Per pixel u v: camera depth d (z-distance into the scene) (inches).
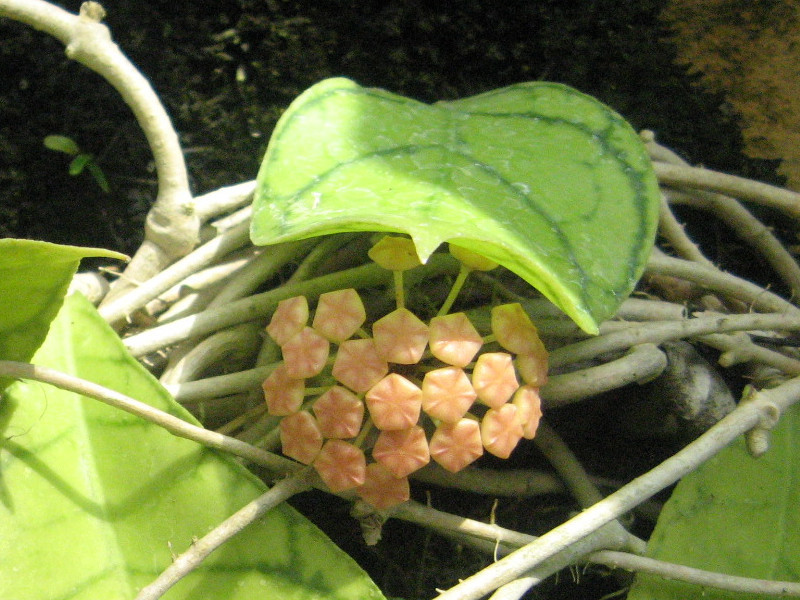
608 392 8.7
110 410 6.5
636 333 7.4
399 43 10.3
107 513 6.3
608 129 7.1
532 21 10.4
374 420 6.0
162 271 7.8
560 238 6.3
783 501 7.2
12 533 6.1
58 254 5.5
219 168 10.0
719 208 9.5
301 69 10.1
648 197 6.8
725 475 7.3
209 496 6.4
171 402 6.4
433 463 8.4
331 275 7.5
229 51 10.1
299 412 6.2
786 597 7.0
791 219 10.5
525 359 6.4
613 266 6.4
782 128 11.0
